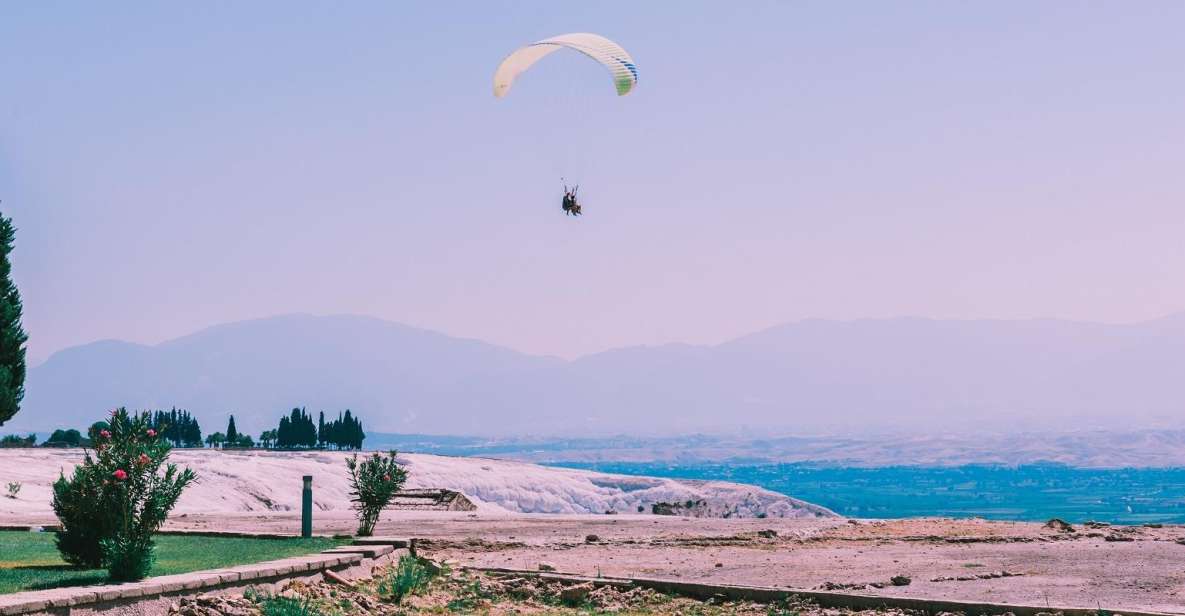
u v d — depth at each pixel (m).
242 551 25.77
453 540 32.66
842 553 30.06
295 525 39.06
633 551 31.02
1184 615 18.47
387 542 27.73
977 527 37.06
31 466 64.31
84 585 18.84
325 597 21.94
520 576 25.09
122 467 20.94
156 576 20.28
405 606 22.17
